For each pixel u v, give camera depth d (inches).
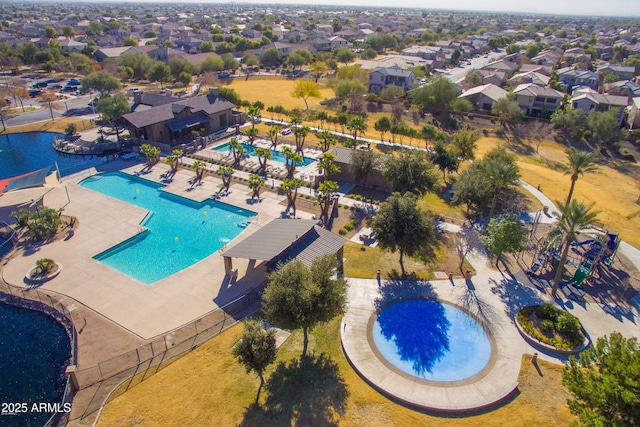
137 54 5565.9
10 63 5221.5
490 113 4202.8
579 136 3602.4
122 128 3275.1
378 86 5036.9
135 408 1056.2
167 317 1385.3
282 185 2160.4
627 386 783.7
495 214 2142.0
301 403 1069.1
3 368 1216.2
